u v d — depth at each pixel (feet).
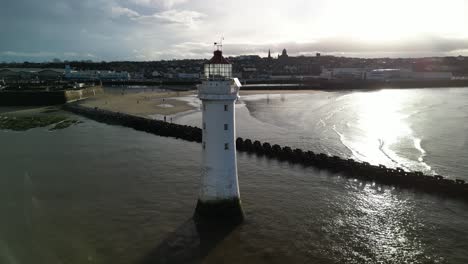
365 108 289.53
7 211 87.35
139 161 130.93
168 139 175.11
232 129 73.77
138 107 302.45
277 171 117.91
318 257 67.92
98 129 207.00
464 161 129.90
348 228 79.15
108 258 67.31
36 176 114.21
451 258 67.92
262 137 170.19
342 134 177.37
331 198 95.40
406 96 421.18
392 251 70.28
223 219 76.84
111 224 80.59
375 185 104.83
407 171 106.93
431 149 147.54
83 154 142.61
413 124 209.67
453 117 239.30
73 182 108.27
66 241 73.31
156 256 67.92
